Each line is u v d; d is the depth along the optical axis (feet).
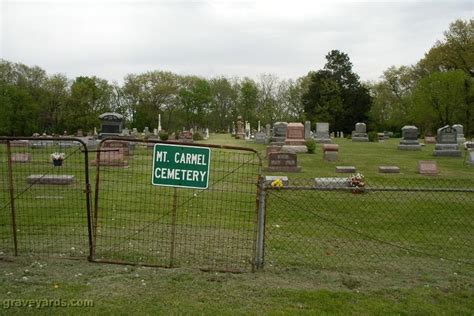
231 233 30.22
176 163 21.68
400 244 28.71
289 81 316.81
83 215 34.22
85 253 24.49
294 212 37.47
